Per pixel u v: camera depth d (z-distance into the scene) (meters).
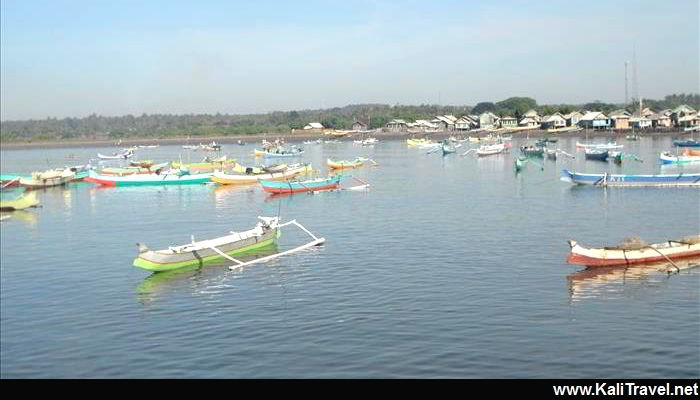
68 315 35.81
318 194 88.56
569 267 42.47
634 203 71.75
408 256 46.59
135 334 32.50
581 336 30.41
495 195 81.81
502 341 29.97
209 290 39.81
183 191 96.50
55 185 106.19
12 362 29.59
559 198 77.31
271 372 27.62
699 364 27.41
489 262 44.25
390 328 31.91
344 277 41.47
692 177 85.06
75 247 54.97
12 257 51.53
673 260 43.31
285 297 37.66
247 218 69.50
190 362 28.91
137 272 44.91
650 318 32.66
